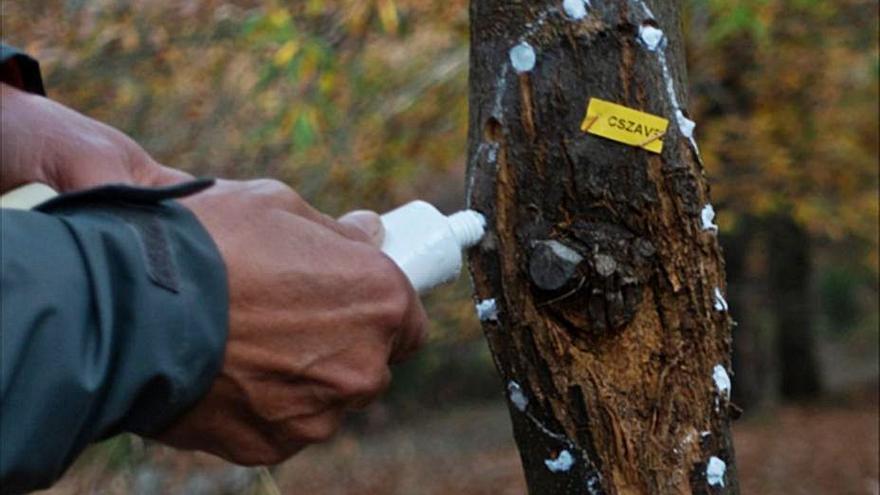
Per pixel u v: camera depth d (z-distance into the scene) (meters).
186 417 1.03
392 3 4.89
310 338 1.06
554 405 1.67
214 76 5.20
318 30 5.21
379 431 12.01
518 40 1.65
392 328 1.12
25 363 0.88
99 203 1.00
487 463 10.59
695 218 1.66
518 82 1.65
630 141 1.62
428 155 5.82
